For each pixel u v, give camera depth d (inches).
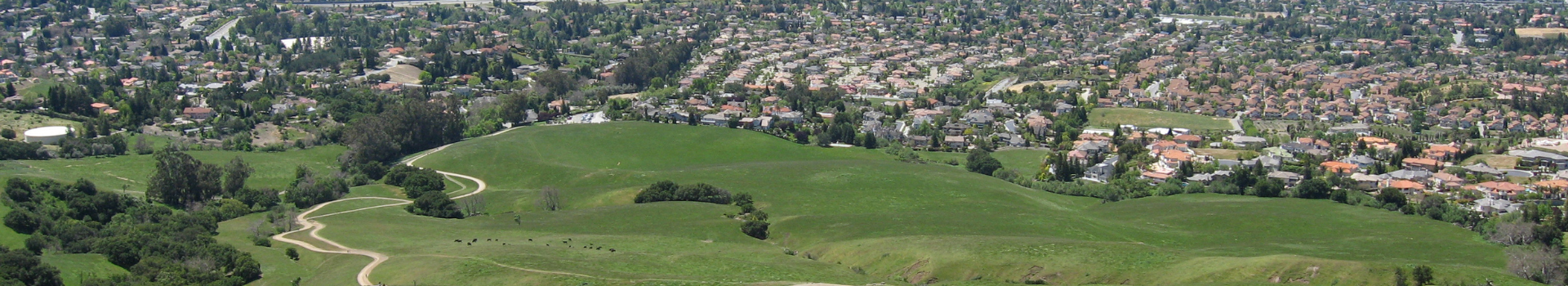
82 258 7770.7
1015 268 7628.0
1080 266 7588.6
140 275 7539.4
